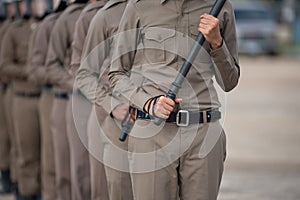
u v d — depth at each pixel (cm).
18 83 1934
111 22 1302
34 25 1948
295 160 2503
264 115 3594
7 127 2230
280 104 4016
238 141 2859
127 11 1119
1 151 2233
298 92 4556
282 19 10006
